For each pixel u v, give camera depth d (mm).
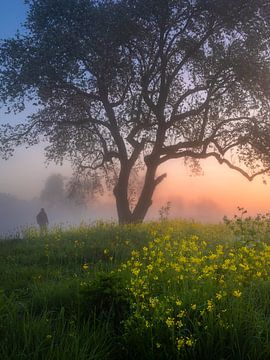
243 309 5664
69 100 26656
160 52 25094
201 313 5383
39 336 5297
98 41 23781
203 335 5250
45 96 25984
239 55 23938
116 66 24250
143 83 25391
